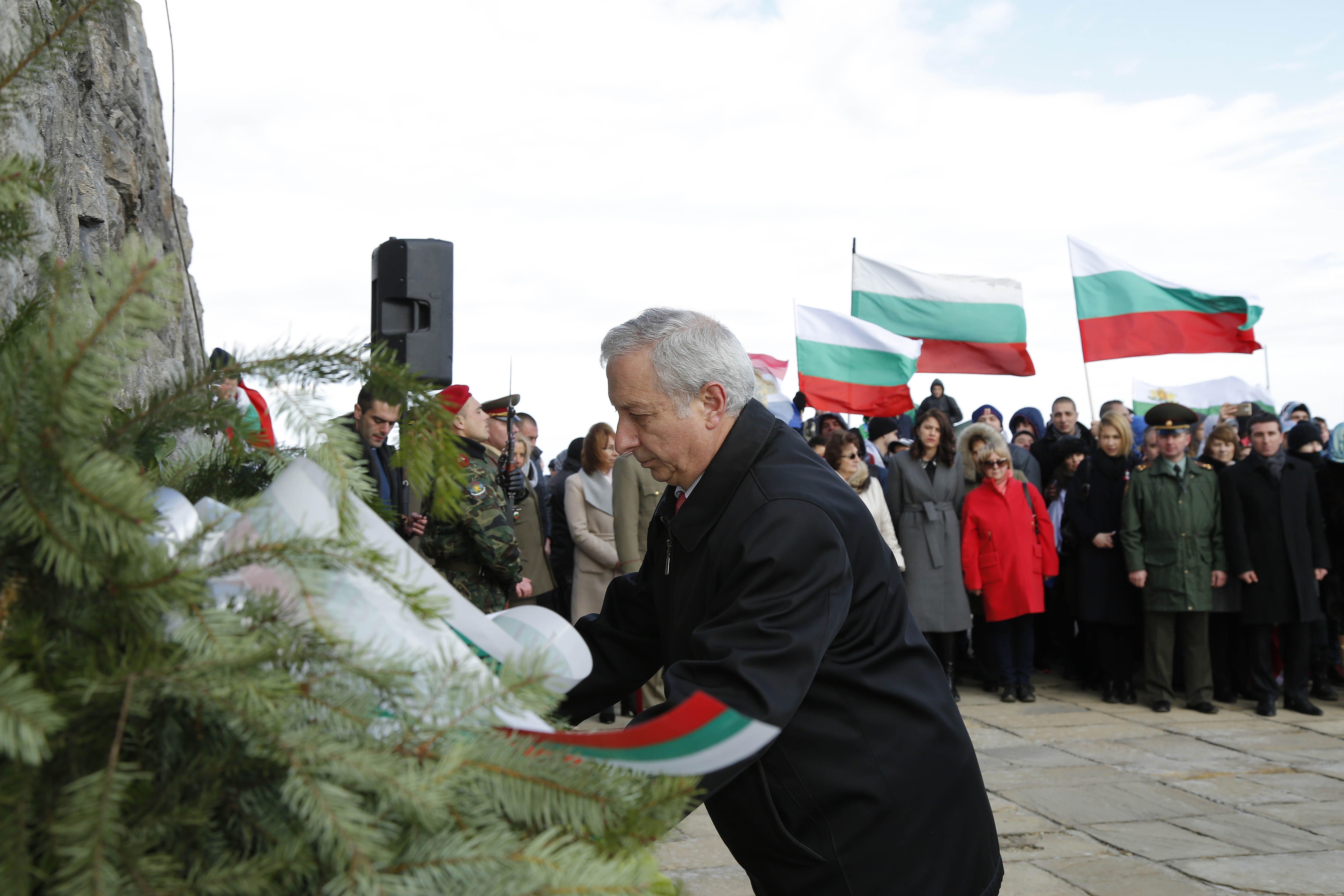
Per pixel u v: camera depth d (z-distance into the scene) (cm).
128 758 64
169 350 284
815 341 852
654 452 157
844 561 141
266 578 77
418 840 65
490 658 87
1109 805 435
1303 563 620
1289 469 632
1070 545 701
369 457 266
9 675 58
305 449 83
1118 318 895
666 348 153
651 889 67
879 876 143
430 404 86
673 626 156
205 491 98
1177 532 634
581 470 617
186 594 66
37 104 178
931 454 659
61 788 59
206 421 85
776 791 145
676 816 76
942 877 146
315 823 61
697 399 153
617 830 72
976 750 536
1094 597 661
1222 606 636
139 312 67
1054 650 822
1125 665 667
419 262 405
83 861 54
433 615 75
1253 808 432
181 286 71
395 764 65
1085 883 343
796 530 139
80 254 90
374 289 415
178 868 59
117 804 58
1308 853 374
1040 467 769
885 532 639
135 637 67
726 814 150
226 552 74
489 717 73
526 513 585
